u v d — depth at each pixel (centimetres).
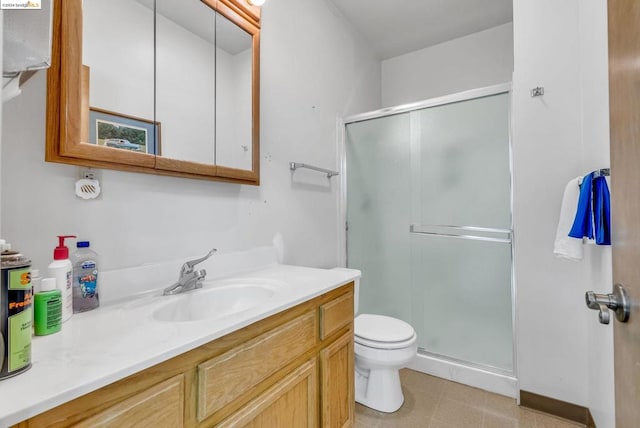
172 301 103
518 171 172
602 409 131
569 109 160
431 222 208
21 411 45
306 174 198
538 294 165
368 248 232
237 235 149
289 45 185
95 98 97
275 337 94
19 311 54
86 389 51
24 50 58
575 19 160
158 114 116
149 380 62
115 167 100
